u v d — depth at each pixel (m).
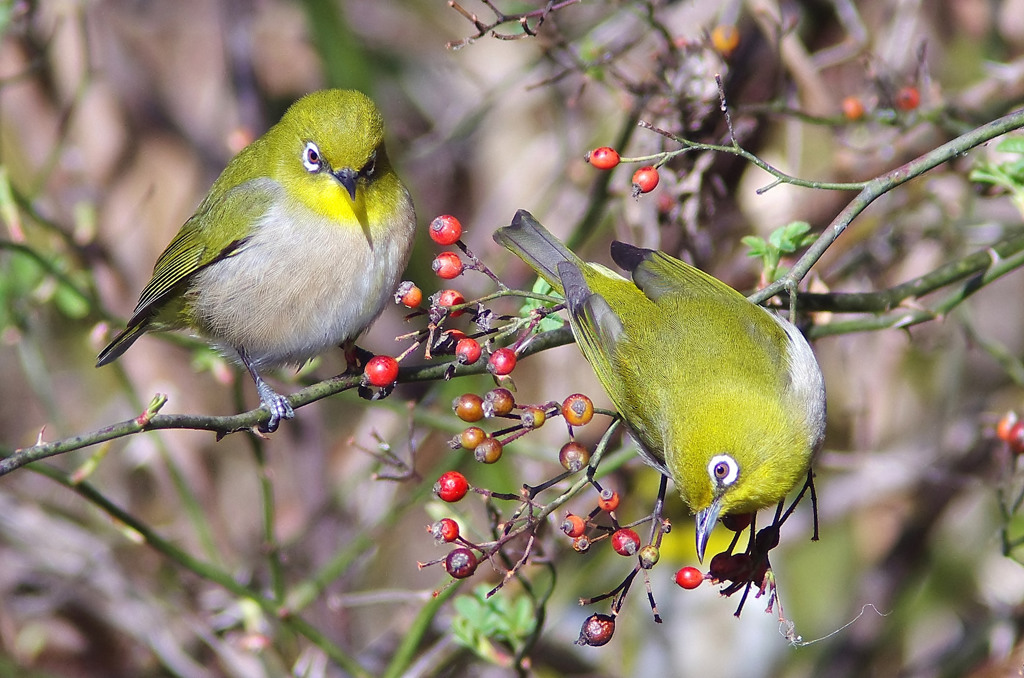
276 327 9.48
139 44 14.98
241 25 14.90
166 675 13.06
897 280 12.22
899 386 13.01
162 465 13.94
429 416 10.98
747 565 6.97
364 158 9.06
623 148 10.70
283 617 10.20
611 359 8.25
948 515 13.19
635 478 12.05
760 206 11.95
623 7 10.49
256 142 10.04
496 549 6.87
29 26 13.27
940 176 11.26
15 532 12.78
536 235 8.88
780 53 10.56
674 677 12.34
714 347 7.99
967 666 11.91
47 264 10.65
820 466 12.03
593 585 12.70
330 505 12.92
